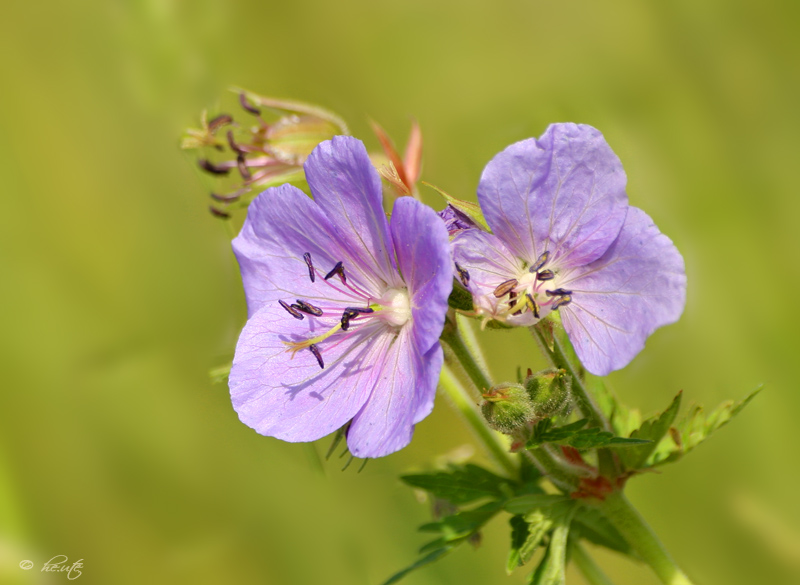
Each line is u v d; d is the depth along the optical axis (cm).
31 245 37
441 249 29
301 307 31
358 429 30
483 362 32
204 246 37
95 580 37
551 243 30
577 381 31
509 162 30
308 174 31
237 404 31
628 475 31
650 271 30
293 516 37
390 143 34
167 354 37
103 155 37
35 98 37
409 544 38
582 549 33
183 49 36
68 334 37
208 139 35
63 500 37
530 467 33
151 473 37
